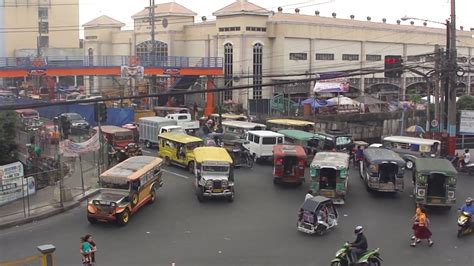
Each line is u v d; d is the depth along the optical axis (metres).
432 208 32.53
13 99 70.19
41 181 36.34
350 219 30.06
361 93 83.31
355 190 36.94
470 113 49.03
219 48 81.75
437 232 28.00
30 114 67.06
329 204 28.20
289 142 46.47
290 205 32.88
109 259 23.36
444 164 32.50
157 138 51.38
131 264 22.75
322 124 62.84
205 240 26.17
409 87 93.25
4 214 29.56
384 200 34.41
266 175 41.50
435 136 46.91
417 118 68.06
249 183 38.72
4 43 112.06
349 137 48.94
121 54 100.06
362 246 22.31
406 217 30.66
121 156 45.03
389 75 35.59
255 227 28.39
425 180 31.36
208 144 46.16
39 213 29.88
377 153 36.84
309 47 82.50
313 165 32.75
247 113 71.75
